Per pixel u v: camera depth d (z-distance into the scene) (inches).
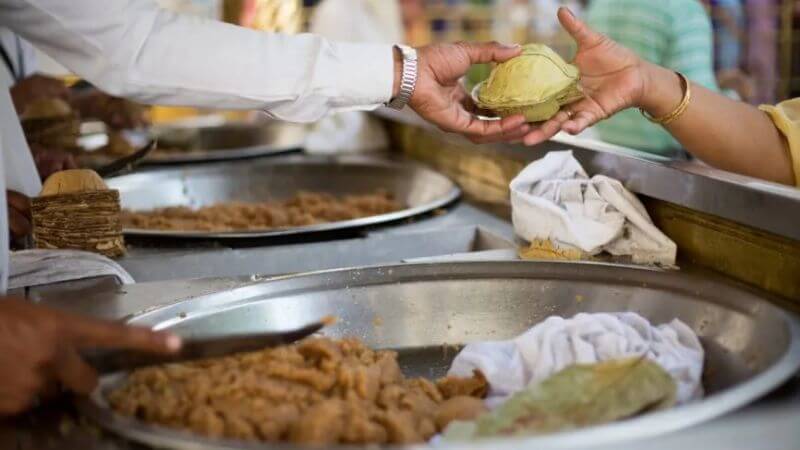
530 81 54.7
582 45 58.9
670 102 61.2
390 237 72.5
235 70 55.8
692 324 47.2
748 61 156.6
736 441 31.0
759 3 155.2
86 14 55.1
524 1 203.8
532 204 59.7
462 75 57.5
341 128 113.2
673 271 51.3
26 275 56.2
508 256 60.3
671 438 30.8
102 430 34.2
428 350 52.1
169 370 40.8
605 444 29.9
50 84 105.7
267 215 84.9
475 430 34.7
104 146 100.1
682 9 115.9
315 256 71.0
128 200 96.8
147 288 54.7
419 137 104.3
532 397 35.3
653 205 59.5
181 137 127.6
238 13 99.8
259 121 138.8
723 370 43.8
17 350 35.8
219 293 49.8
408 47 56.9
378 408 39.5
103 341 36.0
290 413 36.7
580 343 42.6
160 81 55.9
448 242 73.4
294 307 51.2
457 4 203.3
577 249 58.3
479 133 57.6
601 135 125.0
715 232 54.0
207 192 101.7
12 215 67.4
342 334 51.6
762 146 63.1
